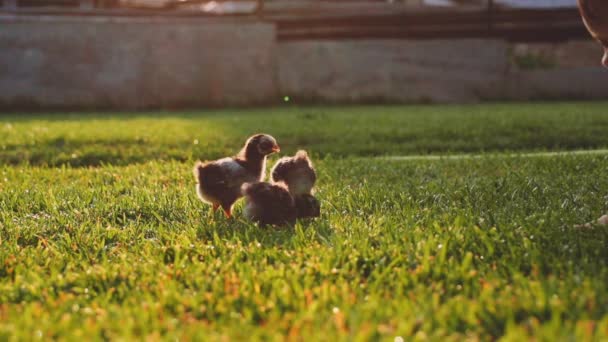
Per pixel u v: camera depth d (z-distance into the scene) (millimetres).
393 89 26172
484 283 3799
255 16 26734
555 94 26281
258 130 14242
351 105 25844
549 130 12883
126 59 25531
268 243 5066
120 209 6422
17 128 15164
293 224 5570
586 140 11805
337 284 3969
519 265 4223
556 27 26141
